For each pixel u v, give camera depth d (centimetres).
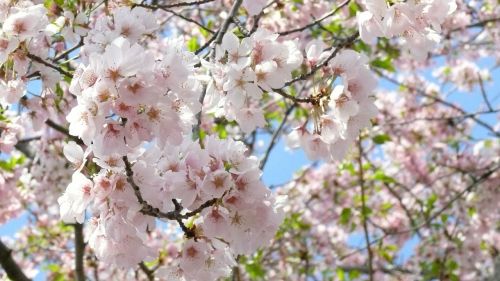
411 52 70
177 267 68
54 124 97
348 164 159
